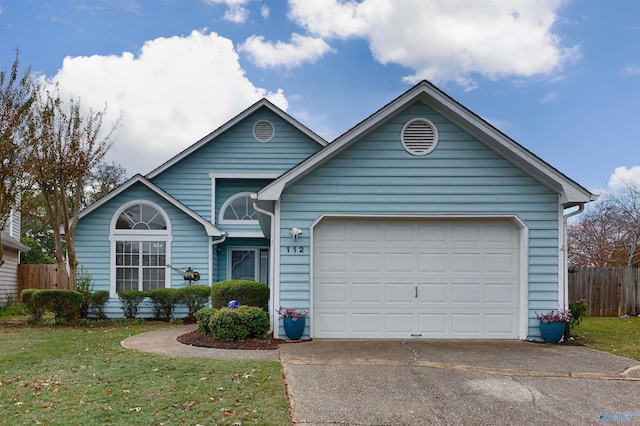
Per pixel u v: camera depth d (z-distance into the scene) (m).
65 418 4.96
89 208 14.86
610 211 23.20
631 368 7.38
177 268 15.08
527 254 9.80
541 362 7.73
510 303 9.94
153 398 5.60
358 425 5.00
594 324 13.67
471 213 9.86
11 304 18.45
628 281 16.52
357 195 9.88
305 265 9.77
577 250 23.78
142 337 10.21
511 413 5.40
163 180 16.45
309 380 6.48
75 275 14.17
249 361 7.53
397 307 9.88
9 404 5.41
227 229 16.67
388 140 9.97
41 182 13.84
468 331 9.88
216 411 5.18
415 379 6.64
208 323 9.81
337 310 9.82
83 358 7.77
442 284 9.95
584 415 5.38
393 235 10.00
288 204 9.83
